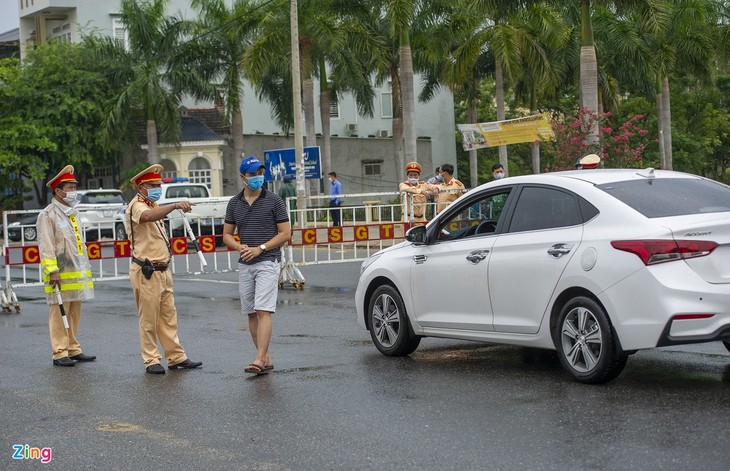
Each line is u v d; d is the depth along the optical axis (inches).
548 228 329.1
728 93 2212.1
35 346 465.1
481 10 1076.5
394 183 2194.9
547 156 2190.0
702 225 293.0
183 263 972.6
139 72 1680.6
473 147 1011.9
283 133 2016.5
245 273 369.4
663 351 373.4
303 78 1546.5
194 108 1993.1
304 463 241.8
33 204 2037.4
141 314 381.7
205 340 459.5
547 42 1440.7
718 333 287.7
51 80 1796.3
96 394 342.3
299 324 497.0
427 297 371.6
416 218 690.2
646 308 292.8
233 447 260.8
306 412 297.9
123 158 1892.2
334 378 350.3
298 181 1091.3
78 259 414.6
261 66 1443.2
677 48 1544.0
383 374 353.7
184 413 305.4
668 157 1670.8
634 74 1625.2
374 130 2220.7
